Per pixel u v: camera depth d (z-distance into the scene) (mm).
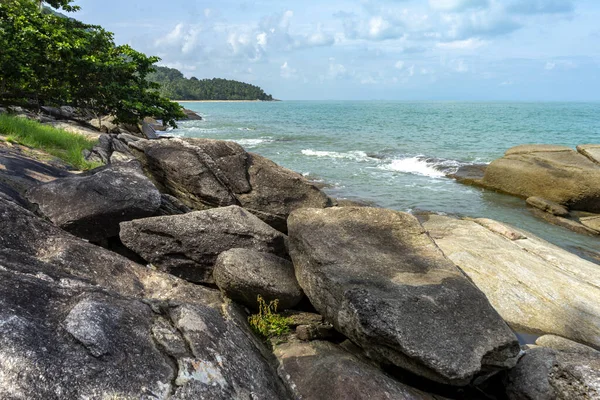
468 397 5422
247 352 4445
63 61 19297
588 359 5234
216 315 4715
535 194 18172
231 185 9867
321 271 5859
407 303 5121
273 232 7500
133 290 5438
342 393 4492
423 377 4988
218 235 7152
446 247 10680
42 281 4020
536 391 5230
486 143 37656
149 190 7711
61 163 10867
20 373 3002
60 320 3564
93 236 6980
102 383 3170
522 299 8797
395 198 18094
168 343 3791
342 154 30109
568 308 8492
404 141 39125
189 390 3412
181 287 5984
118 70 21609
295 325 6117
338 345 5832
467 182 21109
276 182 10062
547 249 10906
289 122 68625
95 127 25797
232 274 6137
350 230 6785
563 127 58125
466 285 5621
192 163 9859
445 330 4887
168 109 24094
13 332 3213
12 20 18500
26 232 5293
